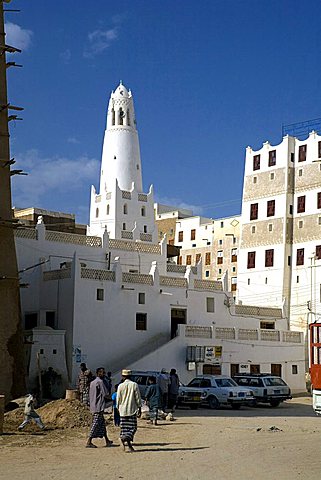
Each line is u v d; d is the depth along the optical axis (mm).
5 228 33938
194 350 46062
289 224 64188
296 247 63500
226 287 52406
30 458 16250
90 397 18625
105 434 18578
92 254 49656
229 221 87625
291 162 65312
